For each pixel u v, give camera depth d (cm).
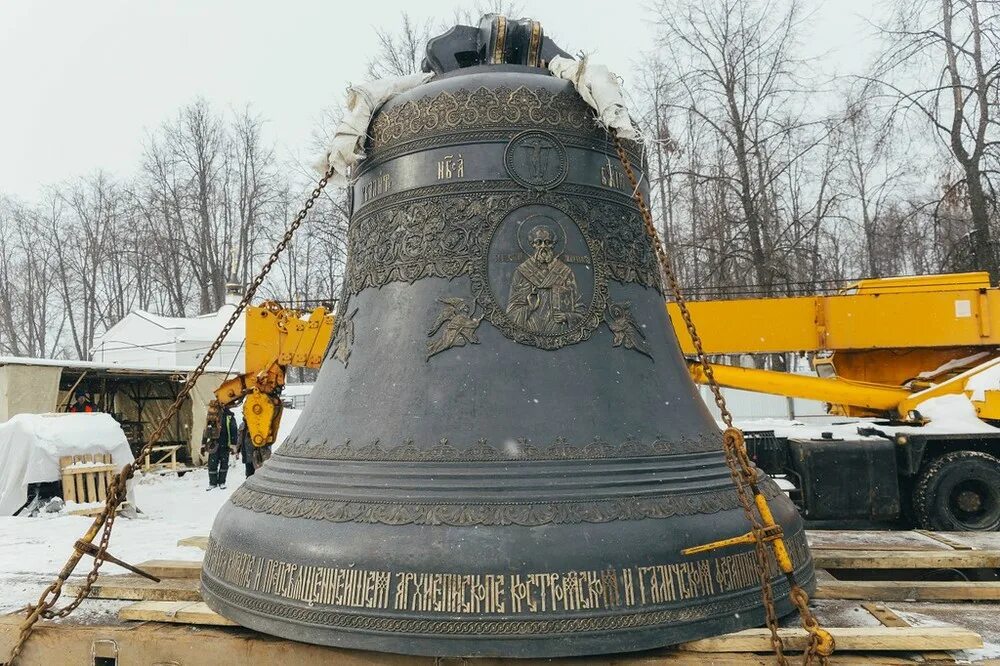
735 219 2266
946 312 912
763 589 246
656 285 363
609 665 253
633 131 324
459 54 395
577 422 293
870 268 2620
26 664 298
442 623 248
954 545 415
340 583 260
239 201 4312
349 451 301
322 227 3133
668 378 334
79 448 1152
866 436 932
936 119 1909
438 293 319
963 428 887
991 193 1875
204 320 3722
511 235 320
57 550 500
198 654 281
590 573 253
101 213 5056
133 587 349
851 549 407
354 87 364
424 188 334
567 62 353
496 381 300
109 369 1864
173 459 1984
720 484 298
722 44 2278
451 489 273
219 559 304
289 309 930
